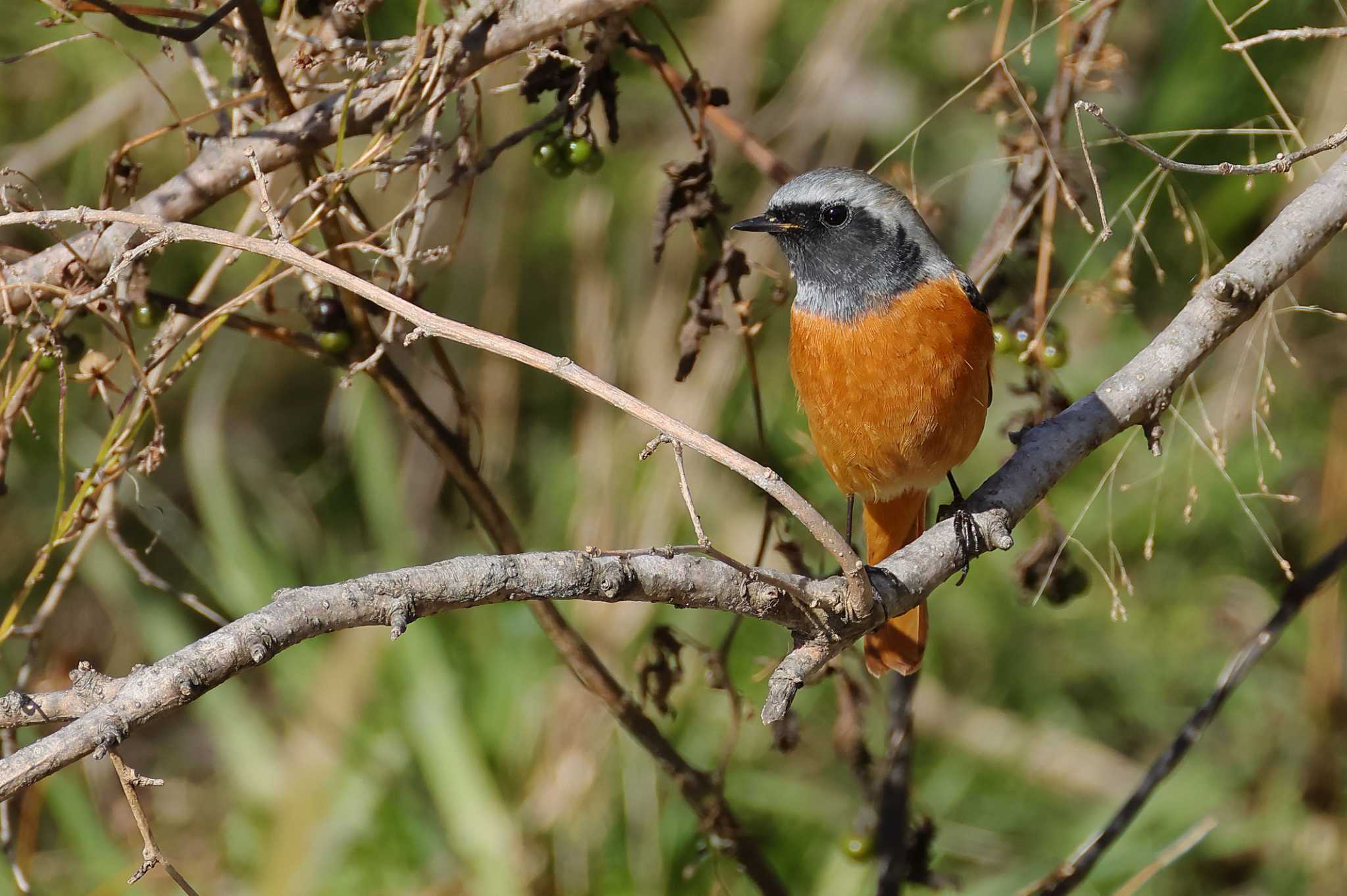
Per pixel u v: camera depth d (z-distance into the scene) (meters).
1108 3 8.05
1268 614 11.95
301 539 12.80
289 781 10.32
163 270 12.12
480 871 9.95
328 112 7.23
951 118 12.40
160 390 7.30
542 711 10.87
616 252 12.52
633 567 5.29
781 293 8.22
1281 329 11.45
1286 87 11.13
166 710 4.62
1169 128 11.48
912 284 8.09
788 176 8.73
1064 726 12.02
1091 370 11.83
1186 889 11.25
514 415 12.62
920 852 9.27
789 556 8.42
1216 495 11.77
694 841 10.48
